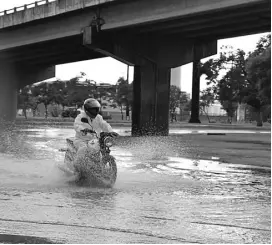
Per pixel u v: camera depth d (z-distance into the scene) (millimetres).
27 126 44938
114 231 5859
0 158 14234
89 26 33719
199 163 14531
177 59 38125
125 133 36188
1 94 57812
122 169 12273
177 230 5973
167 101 37875
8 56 50094
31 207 7176
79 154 9383
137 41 36031
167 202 7828
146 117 36625
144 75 36844
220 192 9055
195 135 34781
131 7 31312
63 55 50438
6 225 6059
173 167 13172
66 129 38594
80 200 7820
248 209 7379
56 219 6426
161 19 29469
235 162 15156
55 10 36000
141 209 7195
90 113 9688
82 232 5777
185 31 34938
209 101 92375
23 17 39469
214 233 5863
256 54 58406
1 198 7891
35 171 11203
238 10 28156
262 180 10969
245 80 60969
